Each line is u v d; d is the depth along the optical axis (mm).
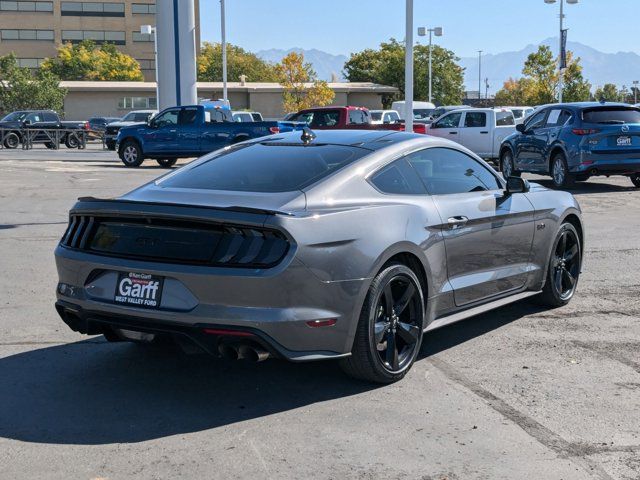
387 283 4879
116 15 97438
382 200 5070
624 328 6383
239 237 4473
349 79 87438
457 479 3729
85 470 3814
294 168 5121
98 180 19375
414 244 5098
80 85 64188
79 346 5840
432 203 5410
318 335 4566
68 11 95938
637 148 15859
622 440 4184
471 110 24812
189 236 4570
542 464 3891
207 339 4461
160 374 5223
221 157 5578
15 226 11516
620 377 5195
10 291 7562
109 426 4355
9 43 94688
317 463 3895
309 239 4488
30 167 24016
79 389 4938
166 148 25172
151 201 4715
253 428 4332
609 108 16047
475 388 4977
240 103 65812
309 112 26609
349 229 4707
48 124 38625
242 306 4410
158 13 30375
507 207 6082
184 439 4184
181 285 4512
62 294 4996
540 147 17156
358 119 26453
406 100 21094
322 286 4539
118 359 5535
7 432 4270
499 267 6078
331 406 4664
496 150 24484
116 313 4676
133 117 37406
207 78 97375
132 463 3893
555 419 4469
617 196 15477
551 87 63656
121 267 4668
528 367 5398
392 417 4496
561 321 6594
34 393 4863
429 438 4203
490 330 6328
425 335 6207
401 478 3734
